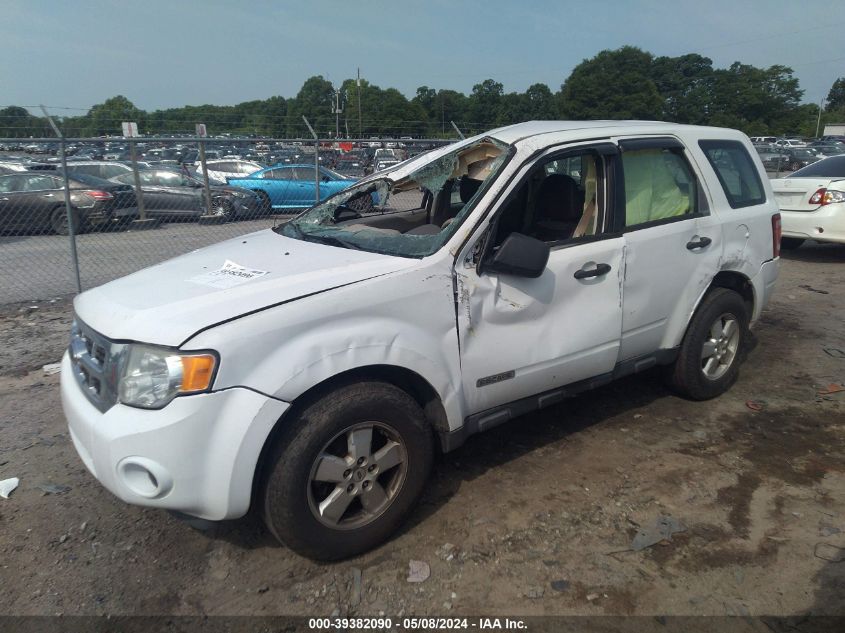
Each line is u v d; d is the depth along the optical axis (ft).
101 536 10.00
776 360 17.25
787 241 32.01
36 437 13.12
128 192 31.48
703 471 11.62
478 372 10.11
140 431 7.80
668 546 9.55
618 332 11.94
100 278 26.71
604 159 11.77
